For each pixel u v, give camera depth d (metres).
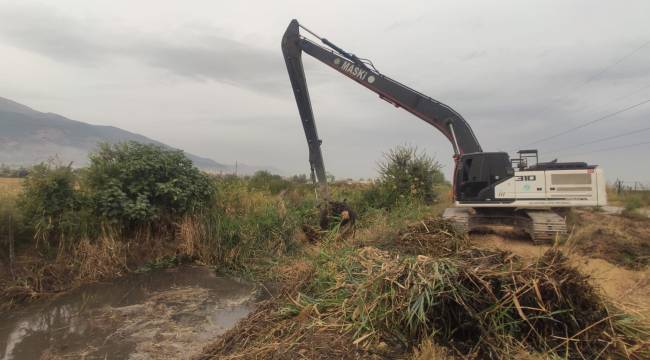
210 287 6.75
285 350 3.46
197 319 5.36
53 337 4.83
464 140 10.31
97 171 8.14
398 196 13.40
